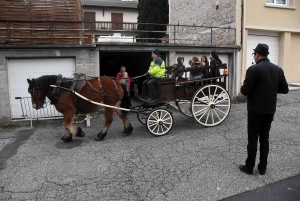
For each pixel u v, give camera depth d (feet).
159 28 64.54
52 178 14.40
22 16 30.07
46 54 29.14
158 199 11.85
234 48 34.99
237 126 22.29
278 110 26.00
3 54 28.19
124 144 19.49
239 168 14.44
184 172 14.34
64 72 30.37
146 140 20.17
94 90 19.94
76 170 15.26
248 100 13.29
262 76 12.61
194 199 11.78
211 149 17.46
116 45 31.04
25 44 28.17
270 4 35.91
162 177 13.91
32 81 19.81
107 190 12.85
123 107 21.49
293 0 37.11
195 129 22.30
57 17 30.91
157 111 20.71
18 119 29.63
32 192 12.99
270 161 15.10
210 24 41.81
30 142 21.57
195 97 21.76
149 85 21.01
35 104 20.12
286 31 37.27
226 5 37.27
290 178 13.25
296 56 39.42
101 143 20.02
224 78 23.08
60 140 21.57
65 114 20.10
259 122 13.07
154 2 63.87
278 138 18.65
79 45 29.45
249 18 35.19
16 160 17.42
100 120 28.25
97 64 30.78
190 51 34.09
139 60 52.31
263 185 12.70
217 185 12.85
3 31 29.25
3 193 13.02
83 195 12.50
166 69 23.31
